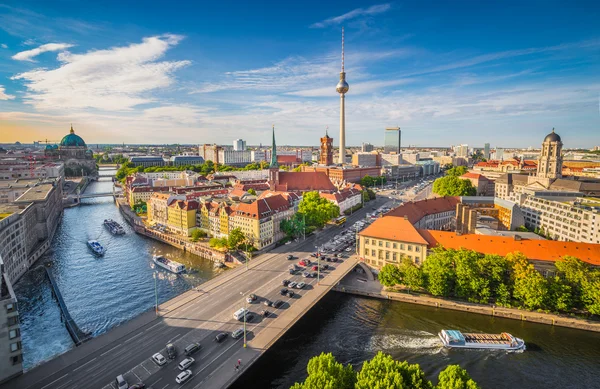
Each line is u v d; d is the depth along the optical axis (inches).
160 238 7485.2
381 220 5300.2
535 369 3159.5
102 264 6048.2
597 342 3528.5
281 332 3390.7
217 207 7145.7
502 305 4023.1
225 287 4411.9
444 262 4205.2
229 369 2871.6
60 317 4306.1
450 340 3427.7
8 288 2989.7
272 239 6633.9
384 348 3462.1
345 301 4402.1
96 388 2647.6
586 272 3848.4
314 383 2199.8
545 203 7091.5
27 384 2699.3
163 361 2903.5
